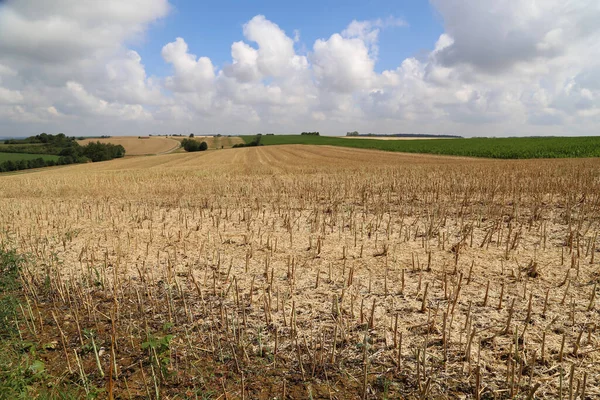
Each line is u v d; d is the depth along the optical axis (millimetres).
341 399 2943
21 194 18906
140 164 50156
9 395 2902
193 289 5137
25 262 6297
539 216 8156
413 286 4922
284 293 4887
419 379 3080
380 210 9867
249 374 3295
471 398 2869
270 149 67625
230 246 7070
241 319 4250
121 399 3039
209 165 37938
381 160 36000
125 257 6633
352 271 5012
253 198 12969
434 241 6906
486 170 18719
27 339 4008
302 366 3340
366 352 3320
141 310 4457
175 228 8719
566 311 4055
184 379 3256
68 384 3225
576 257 5637
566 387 2930
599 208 8672
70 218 10492
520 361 2979
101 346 3824
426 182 14391
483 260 5738
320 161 37250
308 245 6945
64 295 4996
